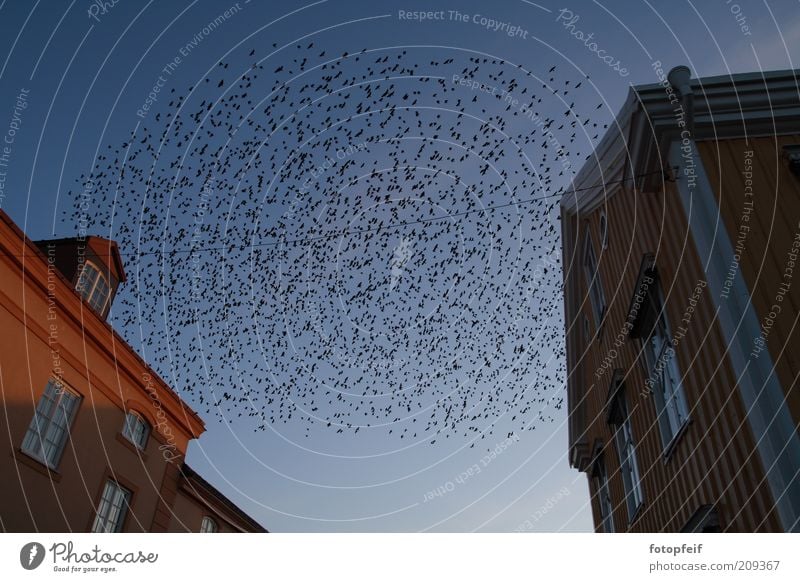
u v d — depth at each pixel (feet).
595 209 47.73
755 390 24.13
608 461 48.42
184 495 66.80
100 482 53.93
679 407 32.50
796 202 28.76
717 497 27.53
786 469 22.31
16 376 46.29
